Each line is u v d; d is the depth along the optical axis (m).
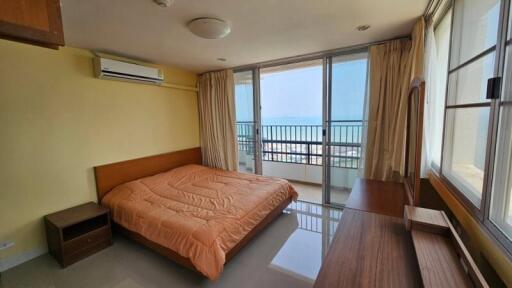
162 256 2.33
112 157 3.00
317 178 4.62
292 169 4.89
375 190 2.18
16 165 2.20
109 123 2.95
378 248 1.15
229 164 4.05
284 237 2.64
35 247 2.33
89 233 2.34
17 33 0.90
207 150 4.30
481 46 1.29
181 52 2.91
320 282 0.94
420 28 2.04
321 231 2.77
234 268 2.12
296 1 1.71
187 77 4.07
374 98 2.72
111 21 1.96
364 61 2.89
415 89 1.81
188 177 3.38
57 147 2.47
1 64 2.08
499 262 0.96
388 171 2.71
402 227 1.37
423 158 2.07
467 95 1.46
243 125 4.10
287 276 2.01
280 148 5.23
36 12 0.95
